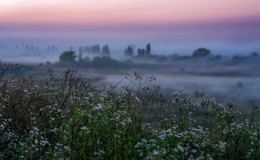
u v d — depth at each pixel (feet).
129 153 17.47
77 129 17.52
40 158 15.97
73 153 16.05
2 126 17.89
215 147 18.84
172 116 26.37
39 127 19.81
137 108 25.23
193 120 24.72
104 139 19.36
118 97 24.31
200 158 15.20
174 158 14.55
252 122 23.97
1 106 21.11
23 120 20.58
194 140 18.62
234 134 22.02
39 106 22.44
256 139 21.11
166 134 18.90
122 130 19.58
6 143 16.69
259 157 21.59
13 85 23.62
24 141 18.03
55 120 21.38
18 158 15.62
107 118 19.77
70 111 22.27
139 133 22.85
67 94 24.13
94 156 17.37
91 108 20.38
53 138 19.52
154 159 13.97
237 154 21.75
